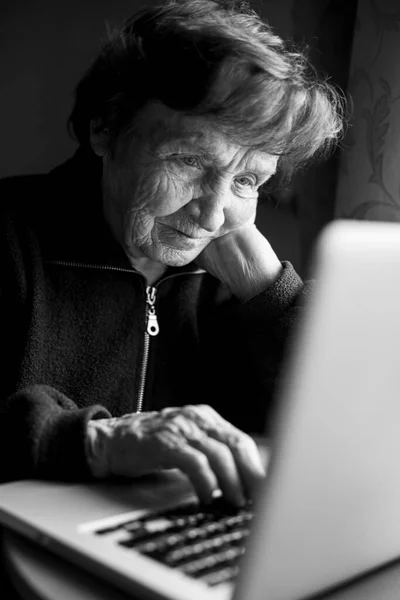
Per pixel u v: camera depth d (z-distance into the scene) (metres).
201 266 1.47
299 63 1.28
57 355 1.35
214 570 0.71
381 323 0.61
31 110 2.26
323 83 1.28
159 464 0.91
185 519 0.82
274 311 1.41
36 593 0.72
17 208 1.38
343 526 0.67
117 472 0.96
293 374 0.58
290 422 0.59
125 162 1.25
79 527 0.80
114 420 1.01
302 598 0.67
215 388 1.49
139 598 0.71
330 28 1.94
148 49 1.19
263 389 1.42
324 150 1.45
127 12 2.11
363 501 0.68
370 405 0.63
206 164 1.21
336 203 1.91
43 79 2.24
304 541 0.64
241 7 1.41
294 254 2.02
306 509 0.62
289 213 2.00
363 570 0.73
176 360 1.47
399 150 1.76
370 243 0.58
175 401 1.48
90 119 1.30
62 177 1.40
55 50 2.21
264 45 1.21
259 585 0.62
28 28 2.22
